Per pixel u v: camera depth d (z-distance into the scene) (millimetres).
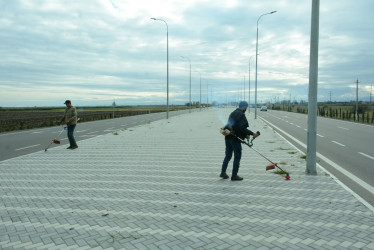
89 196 5703
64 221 4465
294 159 9352
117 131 20891
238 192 5887
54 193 5914
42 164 8883
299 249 3562
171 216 4637
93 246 3684
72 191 6047
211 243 3734
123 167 8406
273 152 10789
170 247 3643
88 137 17359
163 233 4031
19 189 6211
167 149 11859
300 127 23531
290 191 5918
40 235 3996
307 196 5590
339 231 4043
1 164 8898
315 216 4586
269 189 6078
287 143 13367
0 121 35469
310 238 3844
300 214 4676
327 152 11125
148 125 26891
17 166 8594
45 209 4988
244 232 4039
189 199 5477
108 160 9500
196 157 9945
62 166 8586
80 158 9883
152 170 7984
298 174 7352
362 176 7344
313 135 7273
